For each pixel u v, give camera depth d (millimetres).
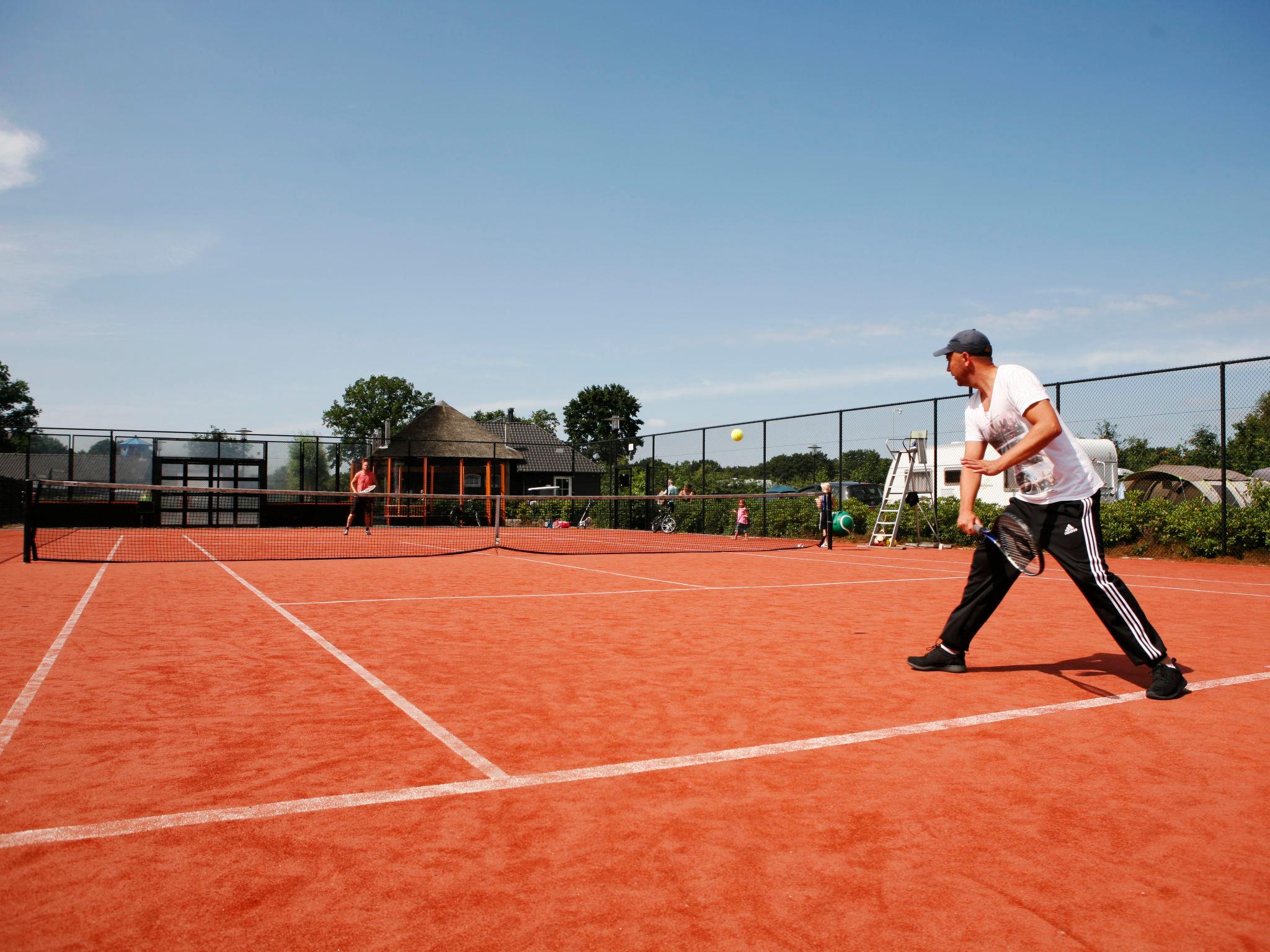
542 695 4523
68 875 2406
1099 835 2711
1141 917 2199
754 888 2359
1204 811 2916
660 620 7277
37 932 2098
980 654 5711
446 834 2705
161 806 2928
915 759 3467
